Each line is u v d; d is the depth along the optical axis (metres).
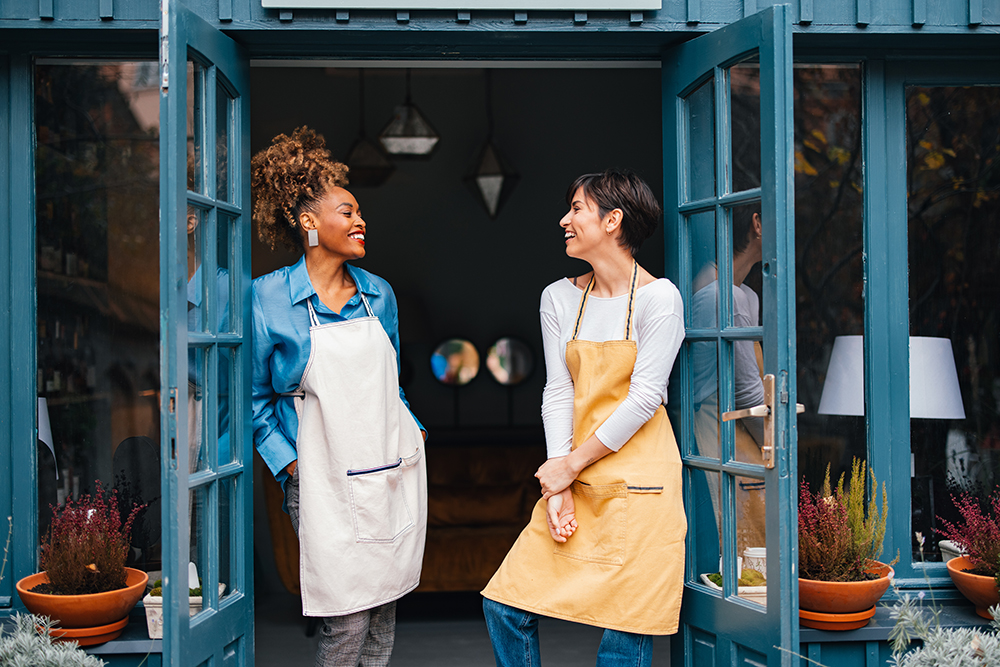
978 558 2.46
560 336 2.30
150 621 2.22
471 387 6.09
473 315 6.14
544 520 2.27
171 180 1.95
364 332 2.31
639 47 2.50
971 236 2.67
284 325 2.32
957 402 2.65
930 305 2.66
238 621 2.30
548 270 6.18
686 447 2.42
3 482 2.43
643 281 2.21
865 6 2.43
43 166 2.52
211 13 2.30
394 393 2.35
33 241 2.48
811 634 2.25
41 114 2.52
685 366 2.43
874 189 2.63
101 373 2.54
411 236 6.12
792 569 2.04
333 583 2.21
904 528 2.59
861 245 2.65
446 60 2.58
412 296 5.81
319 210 2.31
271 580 4.55
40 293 2.51
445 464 4.71
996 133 2.68
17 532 2.43
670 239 2.49
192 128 2.14
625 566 2.10
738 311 2.26
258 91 5.89
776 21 2.06
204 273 2.19
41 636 2.03
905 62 2.63
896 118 2.64
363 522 2.24
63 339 2.52
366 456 2.25
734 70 2.25
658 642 3.44
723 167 2.28
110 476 2.53
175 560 1.96
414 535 2.38
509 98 6.15
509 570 2.26
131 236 2.56
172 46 1.95
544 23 2.36
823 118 2.66
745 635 2.18
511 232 6.17
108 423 2.54
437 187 6.13
